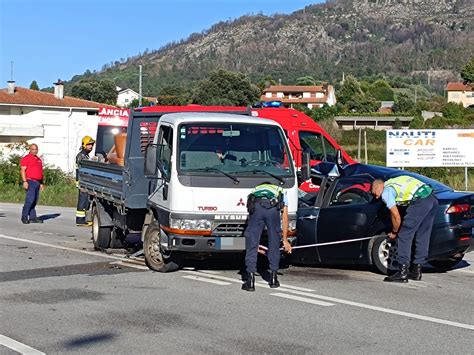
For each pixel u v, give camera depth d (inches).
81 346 279.0
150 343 282.7
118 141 517.3
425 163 1093.8
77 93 4439.0
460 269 477.7
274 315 329.1
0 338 290.0
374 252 438.0
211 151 415.5
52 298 363.9
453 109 2928.2
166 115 442.3
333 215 450.6
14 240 606.5
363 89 4658.0
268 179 415.5
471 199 434.6
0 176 1368.1
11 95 2321.6
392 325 313.0
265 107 663.1
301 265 482.3
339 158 621.6
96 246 544.1
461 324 316.2
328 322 316.8
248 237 387.5
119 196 477.7
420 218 413.4
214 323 313.9
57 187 1282.0
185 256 436.5
